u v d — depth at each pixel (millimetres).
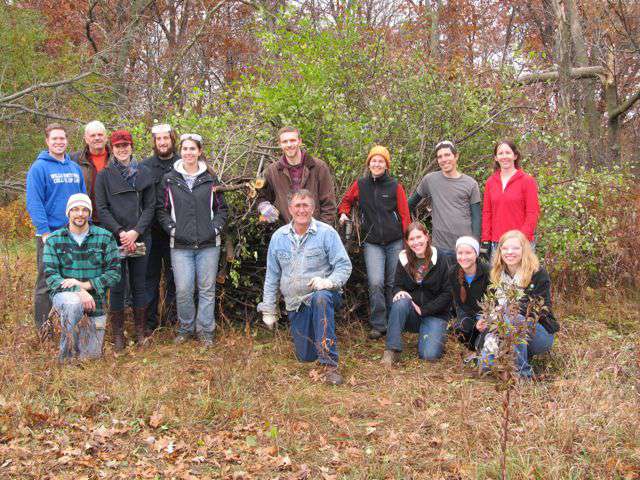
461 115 6781
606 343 5566
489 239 5898
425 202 6234
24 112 13609
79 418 4137
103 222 5496
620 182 7676
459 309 5273
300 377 4980
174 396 4500
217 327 6172
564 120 8172
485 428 3900
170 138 5816
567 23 9898
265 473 3537
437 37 16203
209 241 5605
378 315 5926
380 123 6574
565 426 3799
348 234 5859
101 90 14391
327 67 6918
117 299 5609
